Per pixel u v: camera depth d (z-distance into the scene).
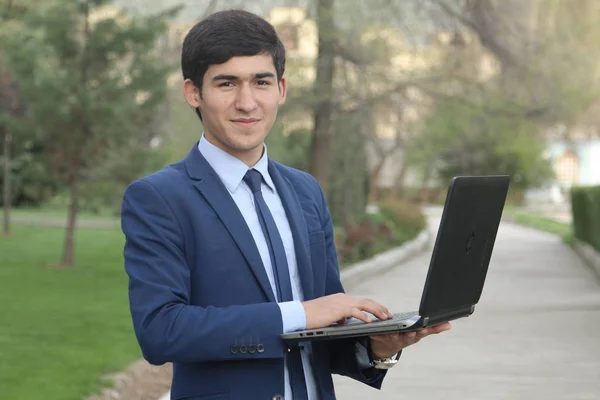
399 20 20.30
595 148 83.62
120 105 17.69
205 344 2.53
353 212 30.02
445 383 8.75
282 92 2.86
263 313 2.56
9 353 8.79
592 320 13.08
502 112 21.25
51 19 18.05
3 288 14.98
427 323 2.52
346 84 21.03
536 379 9.00
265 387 2.64
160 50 20.08
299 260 2.78
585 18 21.05
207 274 2.65
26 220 36.09
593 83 21.16
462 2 20.19
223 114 2.70
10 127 18.45
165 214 2.65
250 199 2.77
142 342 2.58
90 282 16.30
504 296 16.30
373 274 20.16
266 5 19.77
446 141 31.20
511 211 63.41
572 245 30.94
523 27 21.00
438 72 20.98
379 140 46.88
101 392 7.31
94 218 38.94
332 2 19.75
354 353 2.89
